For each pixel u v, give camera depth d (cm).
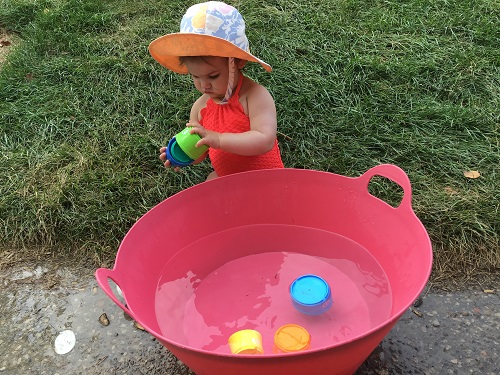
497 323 174
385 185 224
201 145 180
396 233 166
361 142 248
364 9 342
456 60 287
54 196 228
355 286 173
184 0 371
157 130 264
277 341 150
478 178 225
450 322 176
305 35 316
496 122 251
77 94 292
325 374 129
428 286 189
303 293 164
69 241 218
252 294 176
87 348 178
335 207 186
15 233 221
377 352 167
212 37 161
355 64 286
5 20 376
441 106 262
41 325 188
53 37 340
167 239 178
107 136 262
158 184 234
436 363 163
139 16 363
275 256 189
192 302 174
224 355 112
